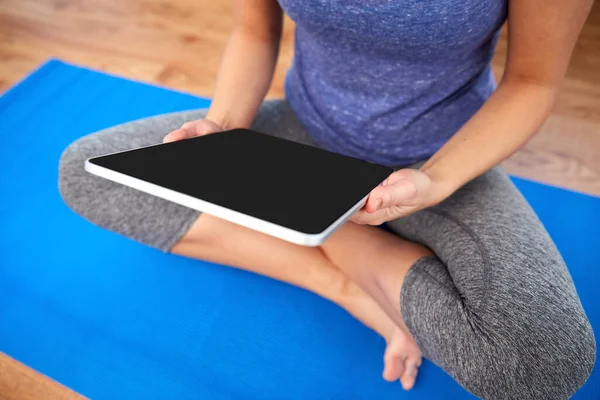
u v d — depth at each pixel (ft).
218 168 2.43
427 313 2.99
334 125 3.57
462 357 2.85
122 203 3.57
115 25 6.71
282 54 6.27
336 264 3.67
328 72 3.40
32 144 5.11
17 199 4.63
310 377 3.61
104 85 5.77
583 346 2.82
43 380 3.59
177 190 2.18
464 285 2.96
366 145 3.53
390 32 2.93
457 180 3.00
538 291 2.86
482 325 2.81
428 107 3.34
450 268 3.10
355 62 3.24
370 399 3.50
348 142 3.59
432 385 3.57
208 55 6.31
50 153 5.03
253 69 3.73
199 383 3.57
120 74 6.04
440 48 3.01
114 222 3.62
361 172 2.56
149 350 3.73
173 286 4.08
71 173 3.57
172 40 6.50
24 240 4.34
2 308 3.95
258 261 3.82
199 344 3.76
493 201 3.29
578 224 4.43
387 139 3.48
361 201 2.29
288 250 3.74
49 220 4.49
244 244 3.73
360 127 3.48
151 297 4.01
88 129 5.28
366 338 3.80
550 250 3.10
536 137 5.30
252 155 2.62
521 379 2.77
